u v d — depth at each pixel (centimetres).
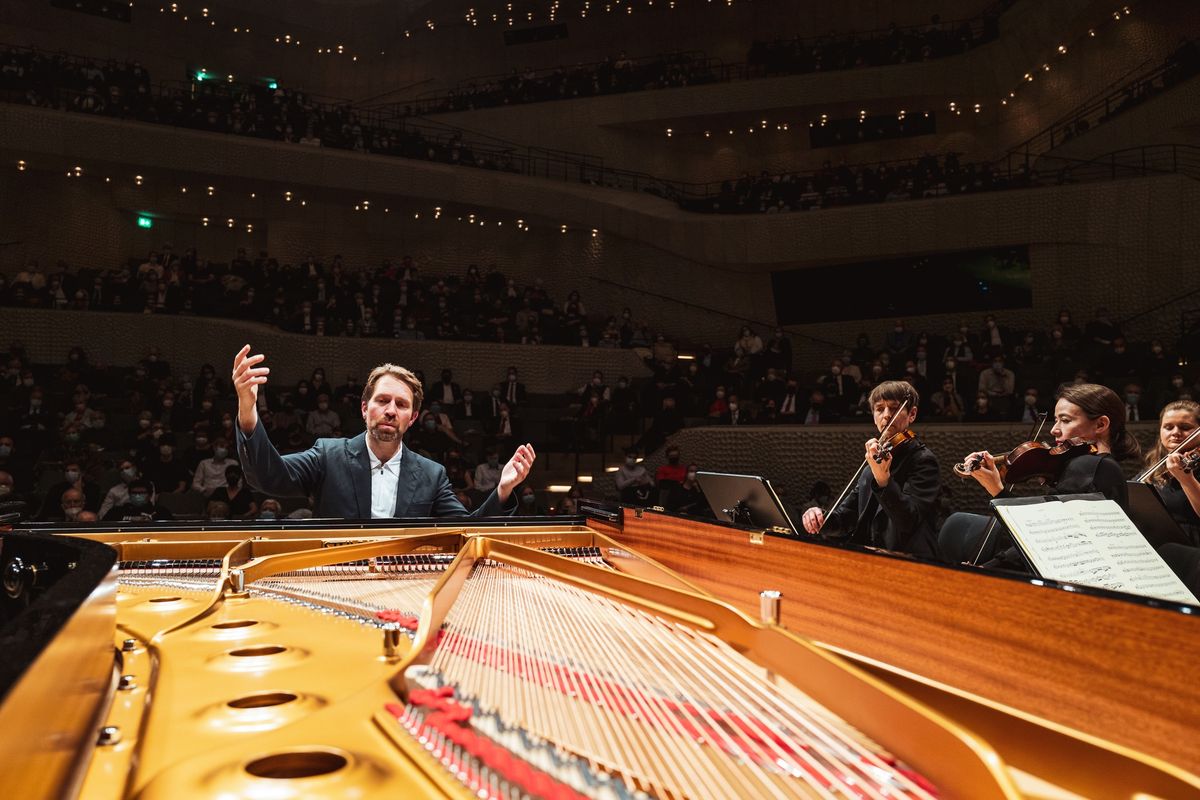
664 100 1855
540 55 2075
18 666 69
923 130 1778
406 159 1750
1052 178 1524
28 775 67
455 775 94
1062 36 1533
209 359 1447
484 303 1645
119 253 1720
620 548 274
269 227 1797
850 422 1216
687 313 1744
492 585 242
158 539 288
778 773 105
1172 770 102
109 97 1645
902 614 158
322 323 1461
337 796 83
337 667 148
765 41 1920
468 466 1093
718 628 173
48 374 1321
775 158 1883
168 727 111
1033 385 1205
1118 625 117
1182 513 346
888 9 1848
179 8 1964
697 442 1227
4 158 1548
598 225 1777
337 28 2105
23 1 1800
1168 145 1362
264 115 1748
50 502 844
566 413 1368
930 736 101
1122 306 1367
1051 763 116
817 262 1617
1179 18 1445
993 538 298
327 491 352
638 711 131
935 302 1555
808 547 189
